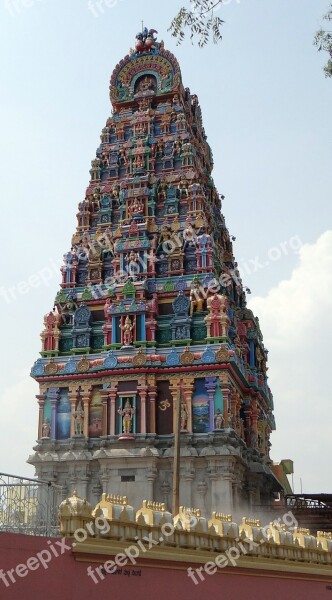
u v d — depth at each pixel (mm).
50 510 16625
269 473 58281
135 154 62562
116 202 62312
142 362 52719
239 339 60312
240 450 51875
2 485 15945
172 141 62781
